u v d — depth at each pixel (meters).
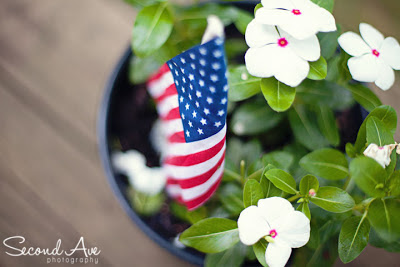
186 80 0.43
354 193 0.48
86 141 0.63
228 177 0.52
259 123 0.52
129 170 0.58
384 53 0.46
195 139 0.45
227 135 0.57
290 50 0.44
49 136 0.63
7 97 0.64
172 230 0.57
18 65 0.65
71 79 0.65
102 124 0.58
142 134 0.60
